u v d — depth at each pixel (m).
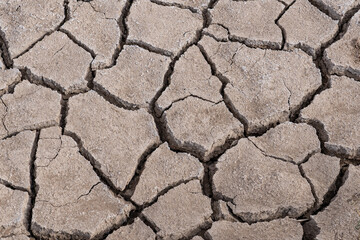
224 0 3.95
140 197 2.98
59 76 3.51
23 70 3.58
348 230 2.81
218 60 3.62
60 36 3.74
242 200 2.95
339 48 3.63
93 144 3.20
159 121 3.36
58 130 3.27
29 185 3.02
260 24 3.81
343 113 3.32
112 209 2.92
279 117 3.35
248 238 2.81
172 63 3.65
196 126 3.26
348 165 3.11
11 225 2.86
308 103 3.42
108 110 3.36
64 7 3.91
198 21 3.85
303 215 2.93
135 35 3.74
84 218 2.88
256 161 3.11
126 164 3.12
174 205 2.94
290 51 3.66
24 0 3.94
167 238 2.86
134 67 3.57
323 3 3.87
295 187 2.99
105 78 3.51
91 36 3.73
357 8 3.87
